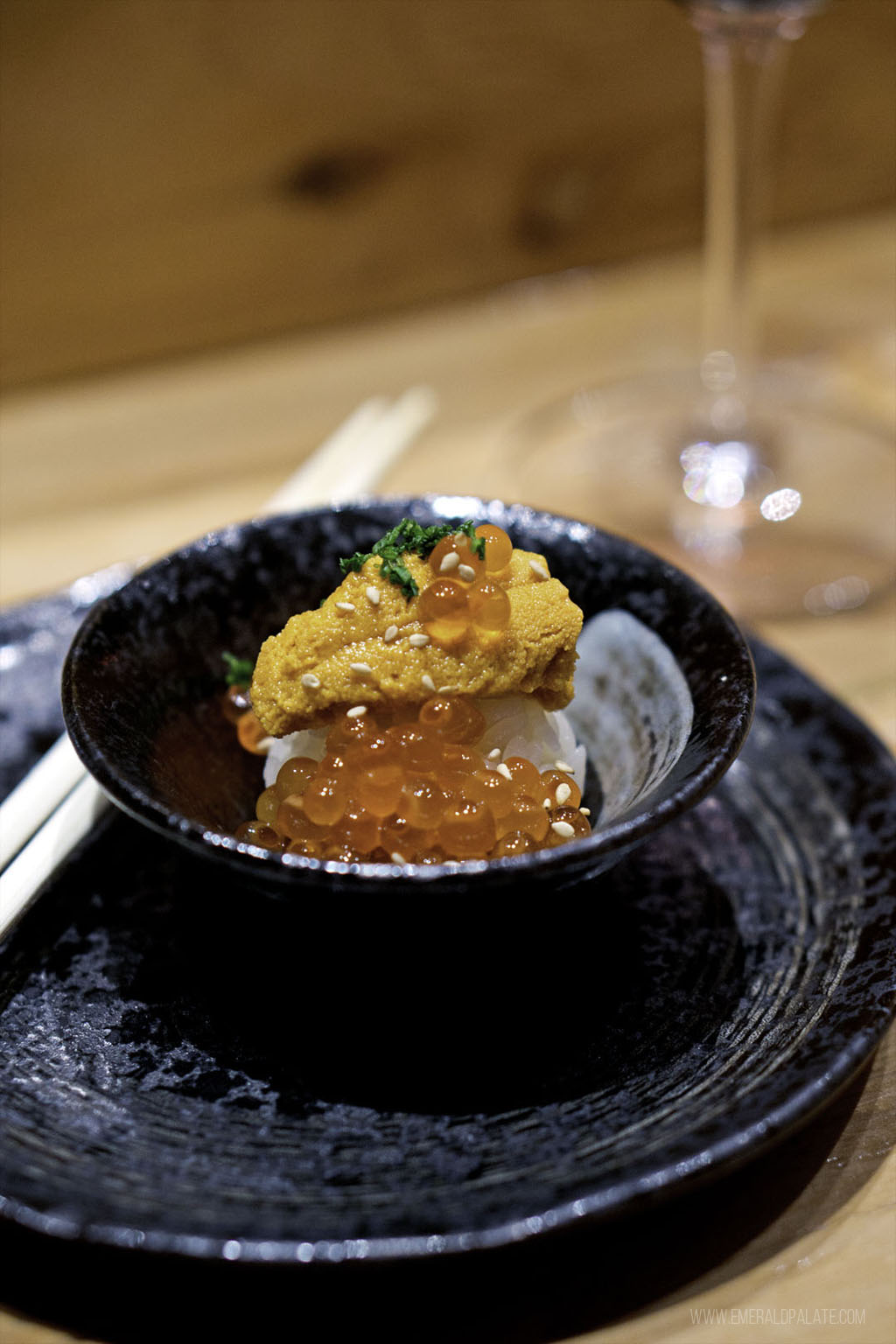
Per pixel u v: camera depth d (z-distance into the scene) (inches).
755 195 19.2
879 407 21.0
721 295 20.2
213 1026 11.2
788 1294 10.3
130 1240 9.4
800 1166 10.9
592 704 12.6
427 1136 10.5
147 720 11.8
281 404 20.6
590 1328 10.1
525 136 22.6
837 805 13.0
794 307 23.5
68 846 12.1
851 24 23.8
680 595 12.2
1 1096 10.6
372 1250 9.4
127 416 20.3
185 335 22.0
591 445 19.9
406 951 11.2
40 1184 9.8
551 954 11.8
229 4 19.7
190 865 12.4
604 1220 9.6
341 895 10.2
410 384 21.2
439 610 11.2
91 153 19.9
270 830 11.5
